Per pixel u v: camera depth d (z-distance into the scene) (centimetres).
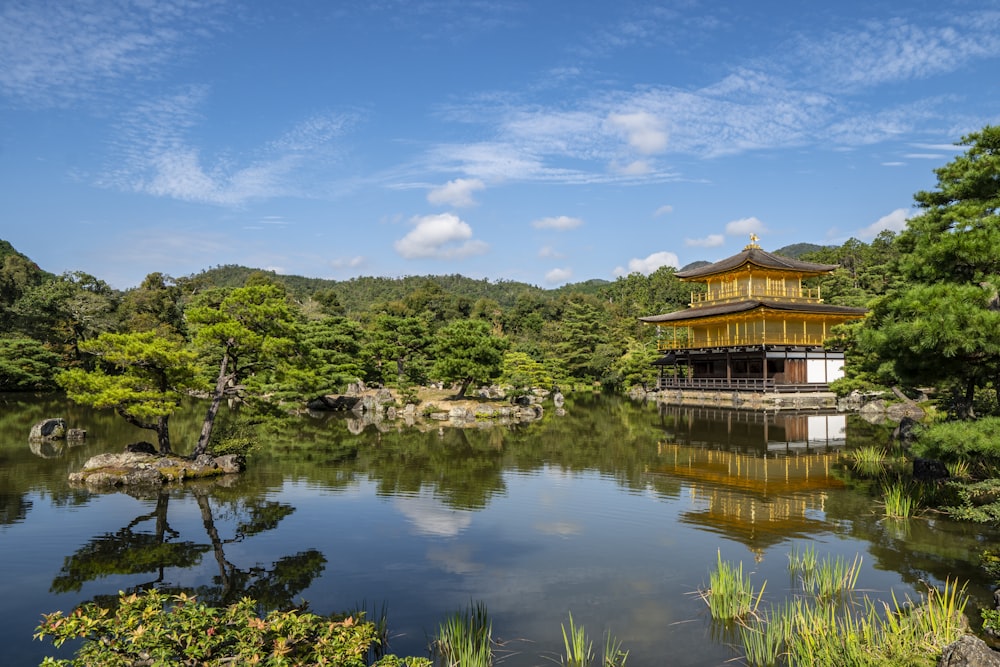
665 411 5228
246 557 1464
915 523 1703
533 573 1361
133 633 708
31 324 6819
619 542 1573
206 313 2389
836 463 2636
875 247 9525
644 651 1003
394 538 1612
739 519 1772
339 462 2738
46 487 2172
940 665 864
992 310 1338
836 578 1280
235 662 719
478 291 18712
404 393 5244
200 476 2353
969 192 2064
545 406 5762
